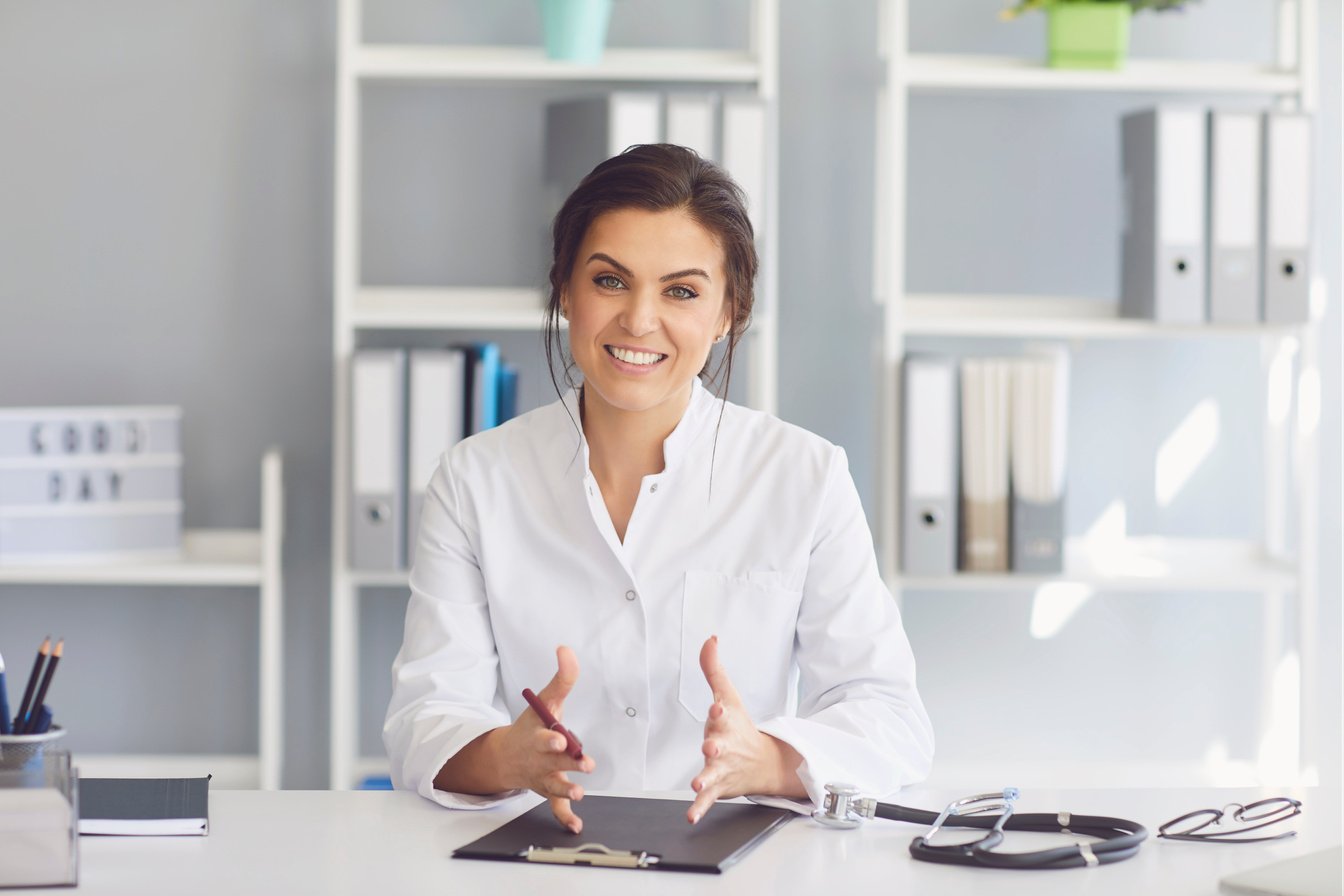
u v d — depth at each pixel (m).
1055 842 1.07
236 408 2.66
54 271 2.64
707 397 1.50
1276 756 2.70
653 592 1.43
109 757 2.66
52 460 2.36
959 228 2.71
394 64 2.41
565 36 2.40
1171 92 2.67
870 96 2.67
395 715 1.36
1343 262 2.75
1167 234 2.38
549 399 2.67
